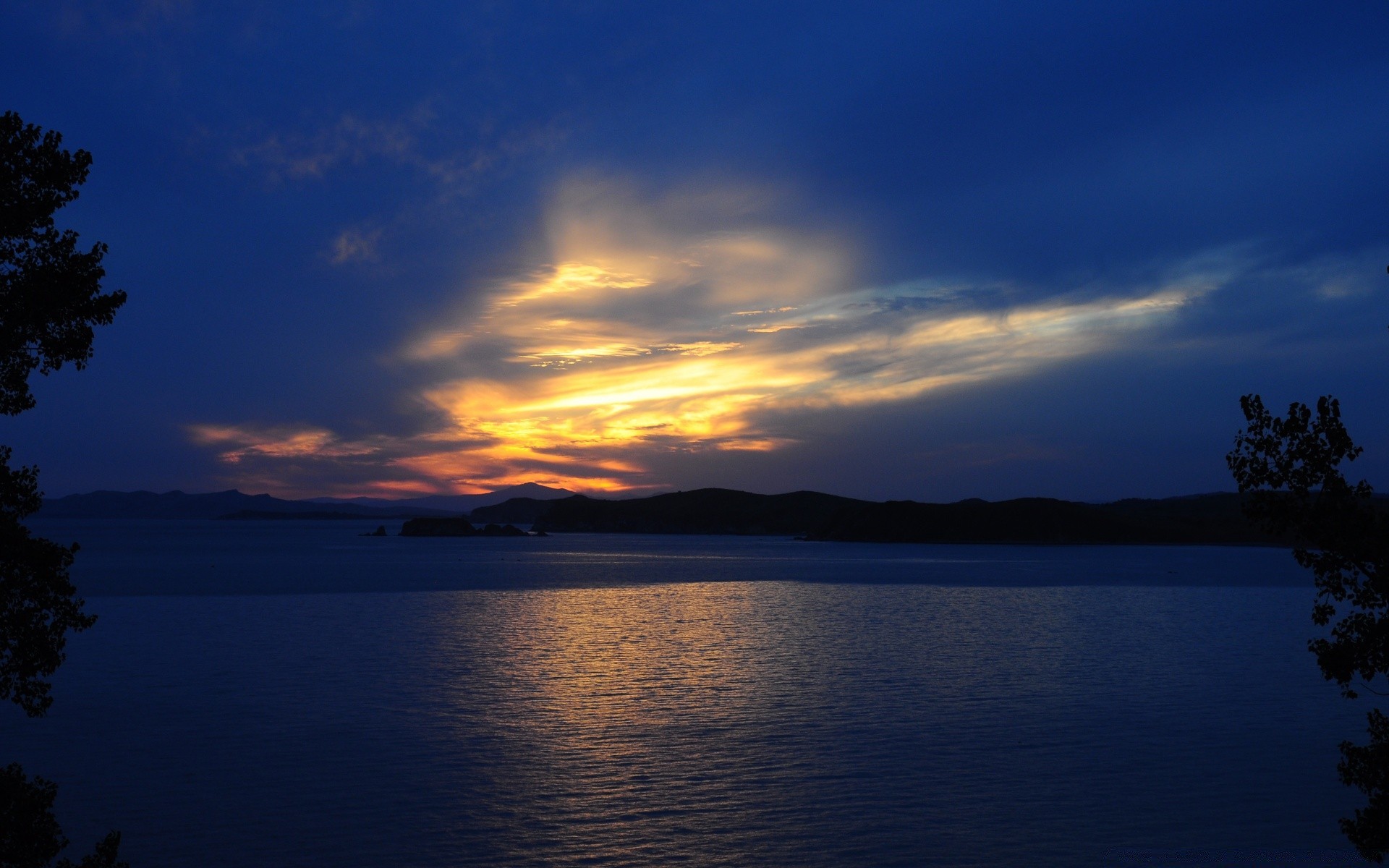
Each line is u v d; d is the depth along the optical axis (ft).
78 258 34.27
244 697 84.69
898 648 119.85
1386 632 31.37
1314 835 50.16
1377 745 34.06
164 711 78.79
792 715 78.13
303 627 141.18
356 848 47.93
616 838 49.52
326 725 74.18
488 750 66.59
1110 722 75.72
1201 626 144.87
